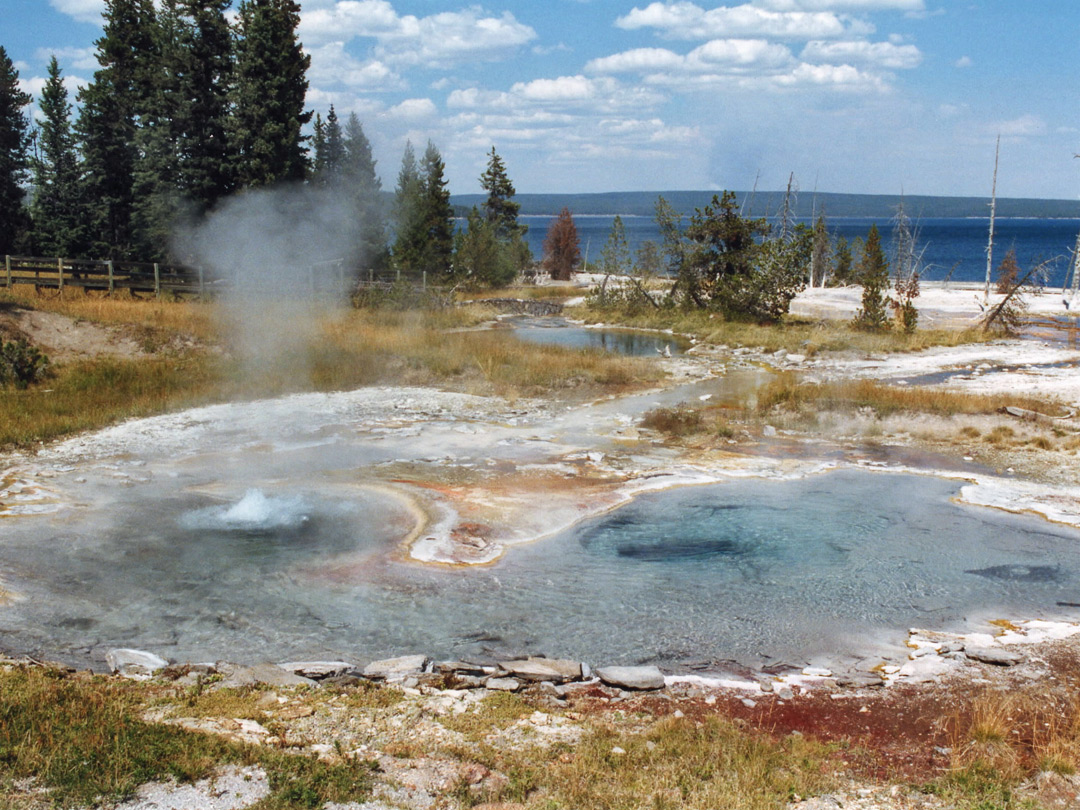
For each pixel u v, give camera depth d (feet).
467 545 35.50
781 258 109.40
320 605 29.68
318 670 24.17
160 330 76.84
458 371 73.87
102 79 124.36
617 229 164.66
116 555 33.73
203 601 29.76
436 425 57.36
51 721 19.20
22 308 75.51
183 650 26.23
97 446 50.03
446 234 161.48
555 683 24.61
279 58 116.88
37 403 57.62
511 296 154.81
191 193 114.52
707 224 117.08
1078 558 35.12
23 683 21.67
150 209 114.01
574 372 74.18
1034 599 31.27
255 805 16.78
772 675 25.62
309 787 17.52
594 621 28.99
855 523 39.09
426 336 86.79
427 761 19.31
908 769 20.36
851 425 57.98
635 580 32.40
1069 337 101.04
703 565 33.96
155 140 112.88
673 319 116.67
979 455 51.24
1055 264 312.50
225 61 116.47
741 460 49.57
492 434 55.31
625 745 20.67
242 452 49.78
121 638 26.96
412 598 30.40
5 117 130.52
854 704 23.75
